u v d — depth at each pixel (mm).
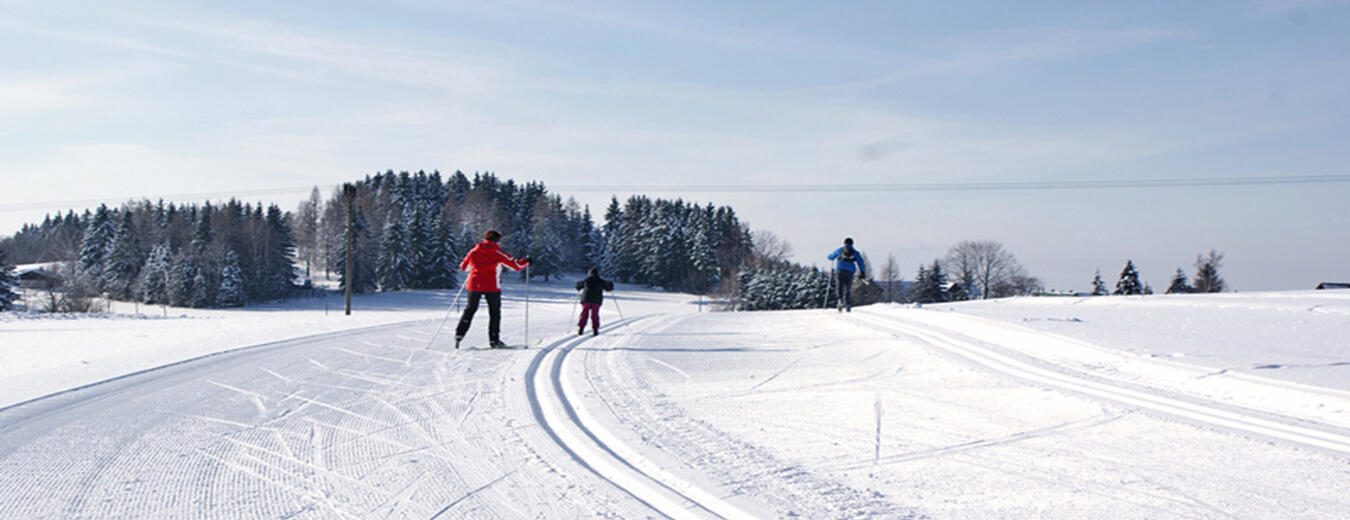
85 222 134250
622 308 71188
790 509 3643
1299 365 6191
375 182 149375
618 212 123812
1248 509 3514
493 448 4832
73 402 6426
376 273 87250
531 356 9281
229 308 70625
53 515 3572
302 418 5766
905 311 12906
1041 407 5695
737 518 3535
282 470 4363
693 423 5496
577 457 4652
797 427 5352
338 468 4402
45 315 36219
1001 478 4094
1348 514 3418
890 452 4664
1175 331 8742
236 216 95812
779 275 66000
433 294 81938
